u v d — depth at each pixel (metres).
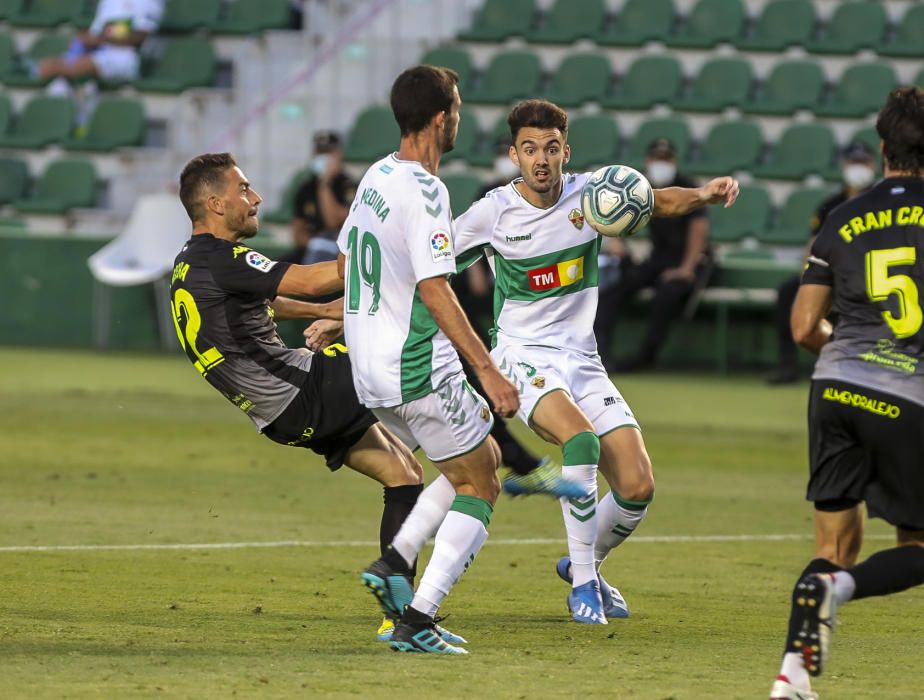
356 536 27.73
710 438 43.44
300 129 69.69
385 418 18.50
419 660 17.12
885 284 15.82
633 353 57.22
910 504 15.90
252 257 19.53
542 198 21.42
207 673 16.08
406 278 17.55
